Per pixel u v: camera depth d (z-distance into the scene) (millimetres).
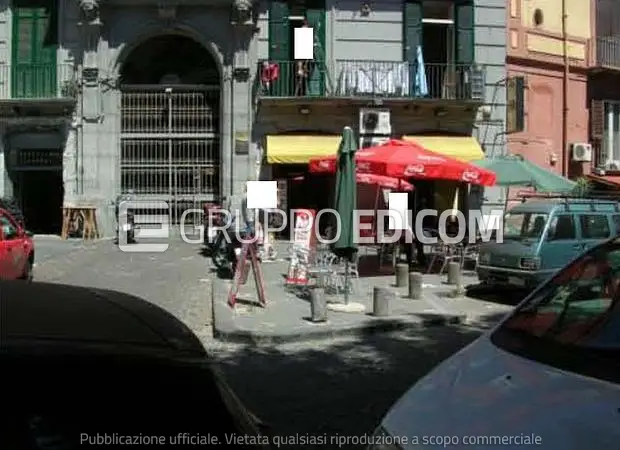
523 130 24766
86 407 2232
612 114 27734
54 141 24016
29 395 2162
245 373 8188
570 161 26578
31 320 2445
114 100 23984
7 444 2064
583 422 2768
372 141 24047
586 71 26984
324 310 10594
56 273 15609
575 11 26922
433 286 15125
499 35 25172
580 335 3611
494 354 3641
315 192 24062
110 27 23781
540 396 3041
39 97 23625
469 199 24500
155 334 2629
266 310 11500
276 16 23844
